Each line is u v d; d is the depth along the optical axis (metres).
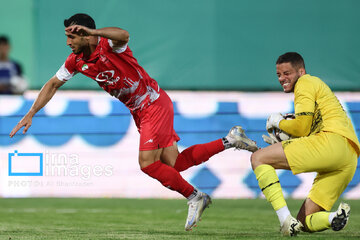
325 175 15.12
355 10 30.69
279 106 29.48
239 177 28.66
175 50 30.00
